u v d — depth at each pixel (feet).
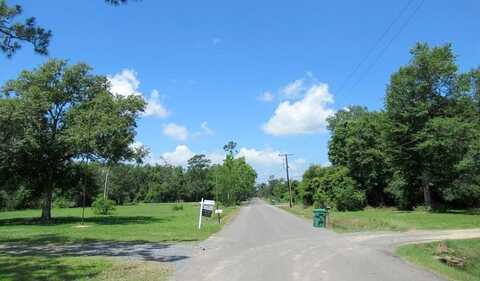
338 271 41.04
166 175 482.28
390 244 64.54
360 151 202.80
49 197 137.18
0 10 51.03
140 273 39.70
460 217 121.60
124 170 420.77
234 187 270.46
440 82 169.48
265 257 50.93
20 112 118.52
